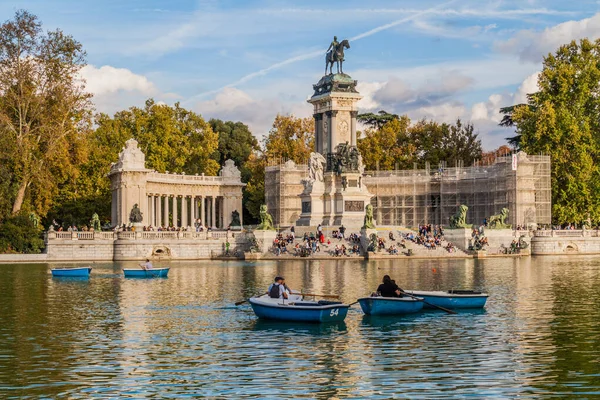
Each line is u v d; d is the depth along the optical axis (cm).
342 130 13588
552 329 4153
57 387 2989
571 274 7744
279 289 4659
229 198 15375
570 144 13650
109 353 3578
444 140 17375
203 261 10700
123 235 10981
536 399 2803
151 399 2838
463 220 11856
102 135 14725
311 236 11569
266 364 3353
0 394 2894
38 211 11850
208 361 3412
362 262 10056
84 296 5778
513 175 13450
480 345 3731
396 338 3919
